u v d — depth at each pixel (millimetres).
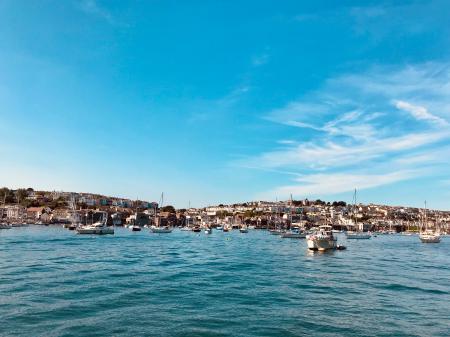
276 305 36688
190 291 42531
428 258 93438
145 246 112312
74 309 33031
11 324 28422
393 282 51656
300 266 68438
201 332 27734
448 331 29281
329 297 40812
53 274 51844
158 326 28875
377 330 29172
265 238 182125
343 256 91562
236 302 37562
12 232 174500
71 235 159125
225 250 104438
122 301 36594
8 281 45562
